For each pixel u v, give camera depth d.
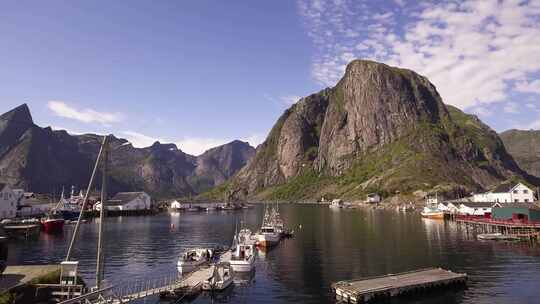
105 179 40.78
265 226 99.38
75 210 159.62
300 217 166.12
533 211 98.62
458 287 45.56
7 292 35.00
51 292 37.97
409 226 118.81
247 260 57.78
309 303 41.56
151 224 140.88
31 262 64.75
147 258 69.62
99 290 37.88
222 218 173.38
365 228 114.25
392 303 40.16
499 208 107.00
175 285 45.84
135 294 42.03
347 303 41.00
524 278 49.66
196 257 60.53
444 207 154.62
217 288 46.19
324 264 61.34
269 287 48.22
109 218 174.00
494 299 41.16
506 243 80.12
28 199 173.75
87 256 70.75
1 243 43.94
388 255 67.75
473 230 104.75
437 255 66.94
